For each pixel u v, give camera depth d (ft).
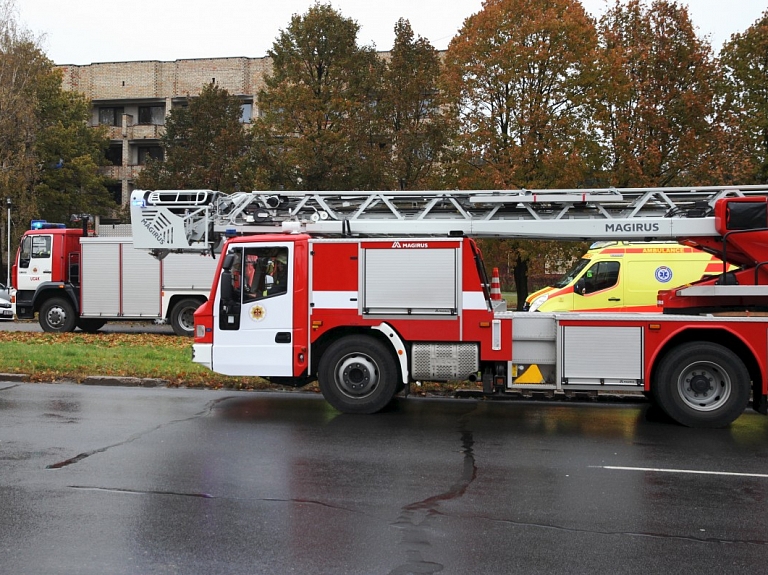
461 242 31.42
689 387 29.78
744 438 27.63
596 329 30.48
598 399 36.55
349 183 75.05
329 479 21.13
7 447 24.77
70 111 145.07
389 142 77.41
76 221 67.15
